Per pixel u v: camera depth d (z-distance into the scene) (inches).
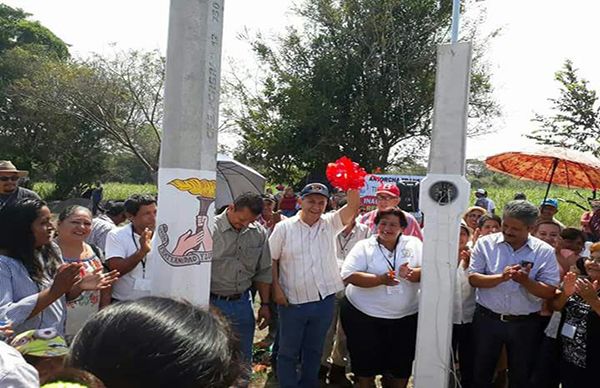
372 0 885.2
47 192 1273.4
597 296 144.8
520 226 163.5
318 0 913.5
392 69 900.6
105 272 163.5
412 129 942.4
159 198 111.8
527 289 156.5
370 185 416.5
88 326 41.1
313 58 943.7
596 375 149.1
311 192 179.2
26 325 115.2
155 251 112.3
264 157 941.8
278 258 183.6
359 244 183.5
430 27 886.4
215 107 113.1
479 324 168.6
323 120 890.1
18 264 115.0
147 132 1212.5
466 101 145.9
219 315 46.7
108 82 1105.4
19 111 1219.2
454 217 147.1
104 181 1626.5
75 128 1228.5
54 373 39.9
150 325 39.8
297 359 184.4
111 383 37.8
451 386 164.2
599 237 253.8
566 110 567.5
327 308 183.2
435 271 149.1
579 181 278.5
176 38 109.0
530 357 163.3
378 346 178.5
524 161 279.7
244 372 47.0
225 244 169.2
